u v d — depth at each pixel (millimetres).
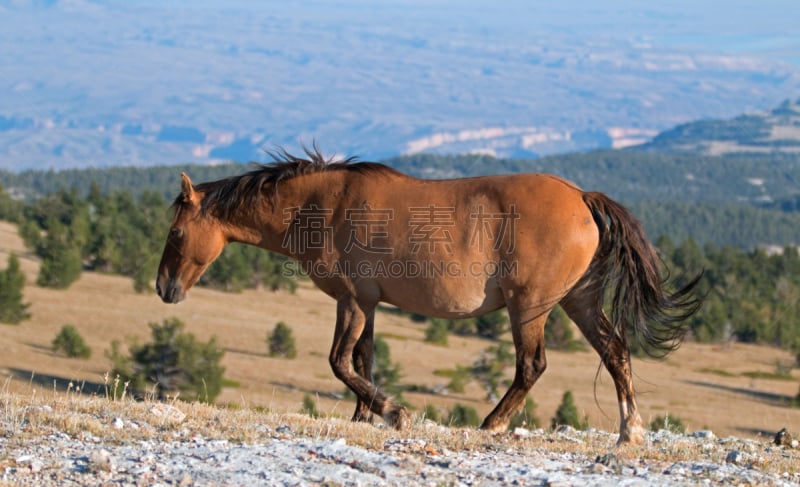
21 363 32750
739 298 64125
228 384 33312
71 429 7156
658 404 34875
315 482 5824
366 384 8539
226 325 48344
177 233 9648
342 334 8633
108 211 77625
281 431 7613
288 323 51438
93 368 33500
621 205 8320
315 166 8992
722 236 161500
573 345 50125
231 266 61969
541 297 8102
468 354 47188
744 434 28031
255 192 9203
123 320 46344
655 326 8234
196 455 6453
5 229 74500
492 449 7309
